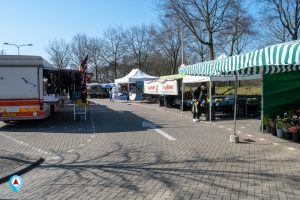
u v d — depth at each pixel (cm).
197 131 1420
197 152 984
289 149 1009
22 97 1539
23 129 1536
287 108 1350
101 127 1575
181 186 668
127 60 6519
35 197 623
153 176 740
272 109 1352
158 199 599
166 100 2902
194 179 713
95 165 852
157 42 4972
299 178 715
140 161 882
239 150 1008
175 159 898
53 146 1127
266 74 1335
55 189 667
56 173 788
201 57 4366
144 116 2098
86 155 977
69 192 646
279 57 797
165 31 3831
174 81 2595
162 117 2031
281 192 629
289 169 787
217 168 800
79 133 1398
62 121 1833
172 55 5003
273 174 746
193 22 3102
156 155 951
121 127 1570
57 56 7494
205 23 3048
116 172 779
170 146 1084
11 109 1534
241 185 671
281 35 3209
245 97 2097
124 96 4269
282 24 2783
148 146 1089
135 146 1094
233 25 3023
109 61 6694
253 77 1917
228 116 2005
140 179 720
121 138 1258
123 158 922
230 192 630
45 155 994
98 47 6894
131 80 3838
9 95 1532
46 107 1664
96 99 4931
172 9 3097
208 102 1823
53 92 1953
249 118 1916
